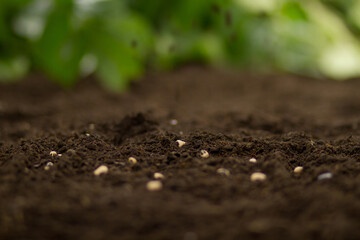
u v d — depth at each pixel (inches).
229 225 20.6
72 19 34.8
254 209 21.1
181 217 20.9
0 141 26.2
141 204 21.3
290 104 33.2
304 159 24.2
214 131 26.8
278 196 21.6
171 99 34.9
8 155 24.1
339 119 29.4
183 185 22.2
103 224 20.6
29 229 20.5
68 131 26.7
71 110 30.9
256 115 29.4
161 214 21.0
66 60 36.1
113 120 28.0
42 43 35.1
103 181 22.5
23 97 35.9
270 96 36.6
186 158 23.8
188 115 29.4
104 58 36.7
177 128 27.0
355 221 20.3
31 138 25.9
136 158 24.0
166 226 20.6
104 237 20.3
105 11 35.8
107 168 23.2
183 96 36.2
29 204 21.2
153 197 21.6
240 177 22.7
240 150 24.8
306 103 34.1
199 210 21.1
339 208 20.7
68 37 35.2
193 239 20.3
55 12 34.2
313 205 21.0
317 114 30.4
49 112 30.7
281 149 24.8
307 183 22.2
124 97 35.4
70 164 23.4
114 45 36.3
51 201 21.4
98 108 31.2
